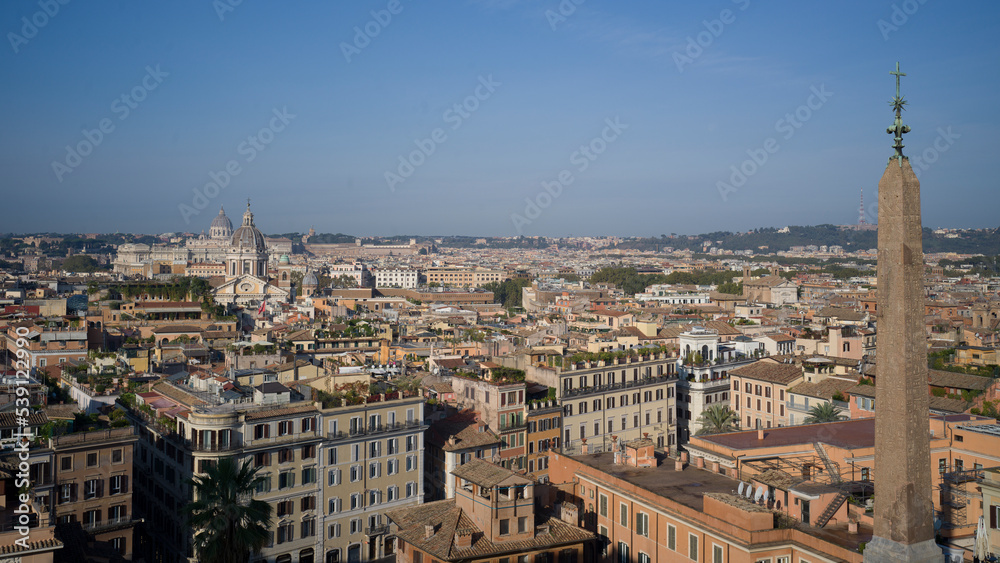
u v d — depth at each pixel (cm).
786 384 14000
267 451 9950
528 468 12938
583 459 9081
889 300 5491
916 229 5441
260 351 15725
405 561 7494
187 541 9662
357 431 10844
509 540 7294
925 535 5412
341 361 15538
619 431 14725
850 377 13575
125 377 12788
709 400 15662
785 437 8769
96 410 11444
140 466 11269
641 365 15350
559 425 13562
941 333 19150
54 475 8619
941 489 7381
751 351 17650
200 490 6800
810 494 6725
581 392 14000
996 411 9844
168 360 15862
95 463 9325
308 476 10325
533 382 14350
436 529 7438
